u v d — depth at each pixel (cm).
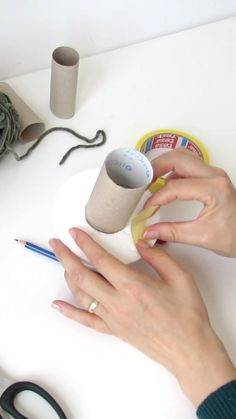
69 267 54
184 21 86
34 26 72
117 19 78
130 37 83
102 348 56
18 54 75
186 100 80
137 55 84
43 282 59
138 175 53
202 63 85
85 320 55
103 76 80
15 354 54
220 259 65
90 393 53
